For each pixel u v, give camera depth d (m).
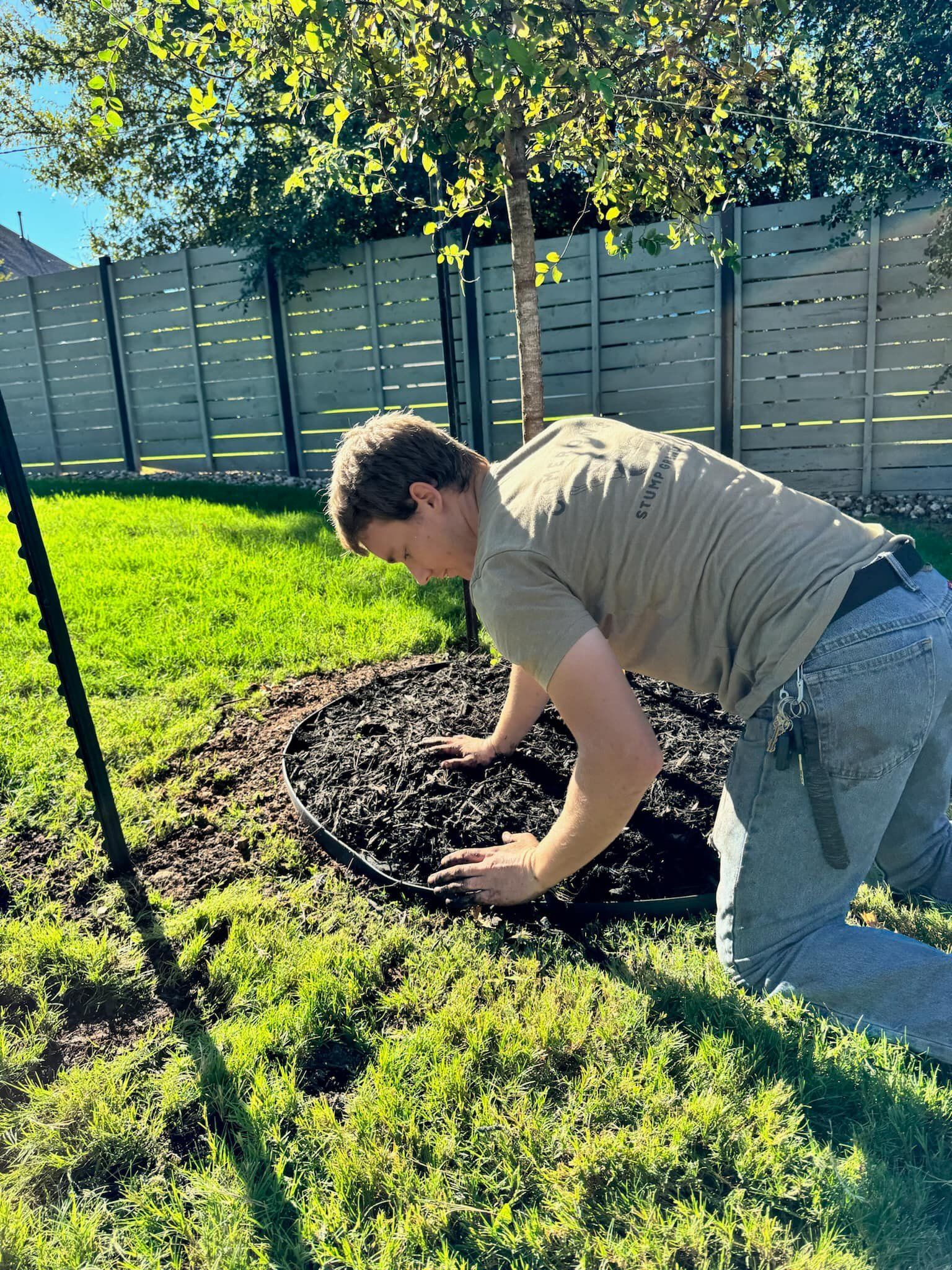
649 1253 1.46
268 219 9.34
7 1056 1.92
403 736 3.12
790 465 7.82
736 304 7.63
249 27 2.91
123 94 12.01
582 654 1.56
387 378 9.52
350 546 1.90
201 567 5.46
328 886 2.49
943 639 1.65
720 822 1.88
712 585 1.67
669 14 2.69
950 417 7.23
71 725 2.43
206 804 2.96
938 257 6.66
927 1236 1.46
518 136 3.11
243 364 10.34
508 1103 1.76
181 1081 1.84
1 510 7.50
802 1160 1.61
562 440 1.82
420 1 2.44
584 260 8.15
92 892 2.52
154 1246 1.52
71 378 11.66
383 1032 1.98
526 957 2.17
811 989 1.77
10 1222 1.54
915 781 1.99
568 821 1.71
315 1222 1.54
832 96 6.80
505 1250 1.48
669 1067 1.83
